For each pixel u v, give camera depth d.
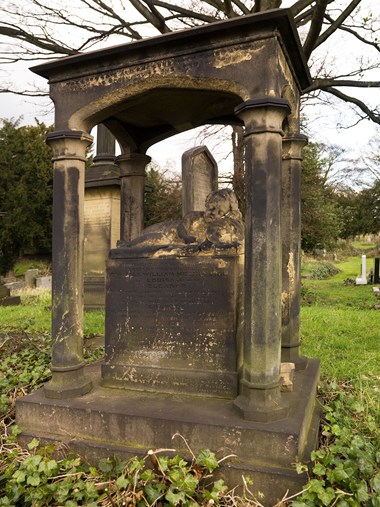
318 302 11.39
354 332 6.57
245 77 2.70
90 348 5.57
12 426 3.05
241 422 2.58
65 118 3.19
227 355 3.07
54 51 10.23
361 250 37.31
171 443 2.64
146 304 3.31
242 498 2.33
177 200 18.47
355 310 9.33
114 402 2.97
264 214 2.65
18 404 3.03
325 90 10.22
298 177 3.77
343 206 30.97
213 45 2.77
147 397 3.09
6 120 29.03
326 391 3.90
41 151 28.17
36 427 2.98
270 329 2.66
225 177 15.41
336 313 8.48
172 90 3.15
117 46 2.93
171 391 3.18
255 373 2.67
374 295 12.92
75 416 2.87
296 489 2.32
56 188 3.17
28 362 4.77
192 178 5.92
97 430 2.81
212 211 3.29
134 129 4.47
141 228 4.50
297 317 3.79
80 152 3.20
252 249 2.68
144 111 4.03
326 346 5.72
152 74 2.96
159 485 2.35
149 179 20.02
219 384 3.06
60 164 3.16
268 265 2.64
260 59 2.66
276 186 2.69
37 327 7.34
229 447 2.53
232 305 3.08
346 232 32.19
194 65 2.85
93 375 3.65
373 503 2.15
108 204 9.93
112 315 3.40
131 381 3.28
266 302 2.64
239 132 13.44
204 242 3.22
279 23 2.59
